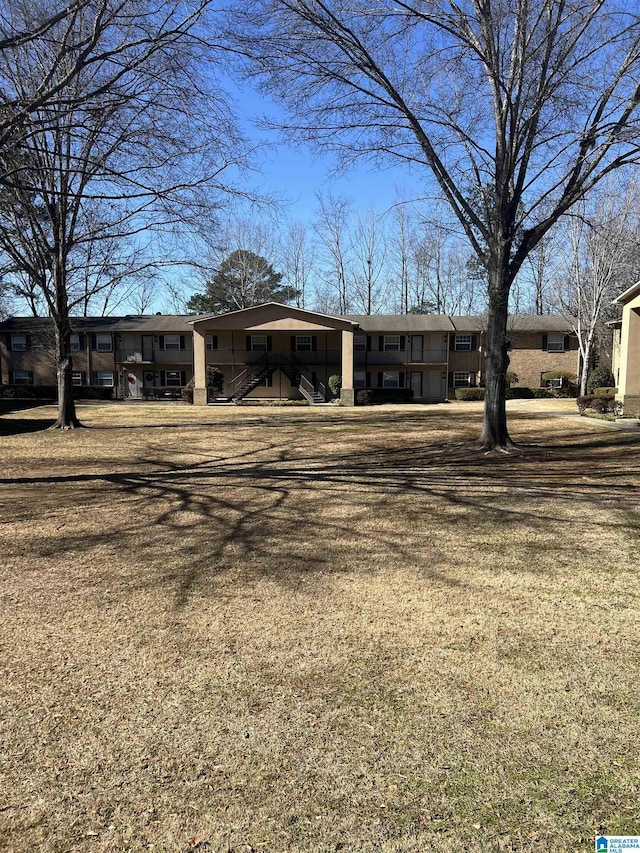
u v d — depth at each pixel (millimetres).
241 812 2021
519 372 34906
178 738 2443
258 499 7160
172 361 34656
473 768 2238
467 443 11773
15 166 8070
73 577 4473
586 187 9656
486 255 10680
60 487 8273
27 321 35406
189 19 6609
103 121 7238
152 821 1985
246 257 42438
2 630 3541
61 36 7566
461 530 5590
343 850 1851
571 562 4641
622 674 2932
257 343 33656
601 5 8617
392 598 3969
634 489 7254
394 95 9547
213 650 3244
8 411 23562
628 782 2146
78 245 16547
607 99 9281
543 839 1886
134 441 14148
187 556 4941
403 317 36094
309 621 3613
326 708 2650
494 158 9961
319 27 8633
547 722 2527
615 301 17828
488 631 3443
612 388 24969
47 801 2086
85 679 2945
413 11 8625
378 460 10523
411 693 2771
